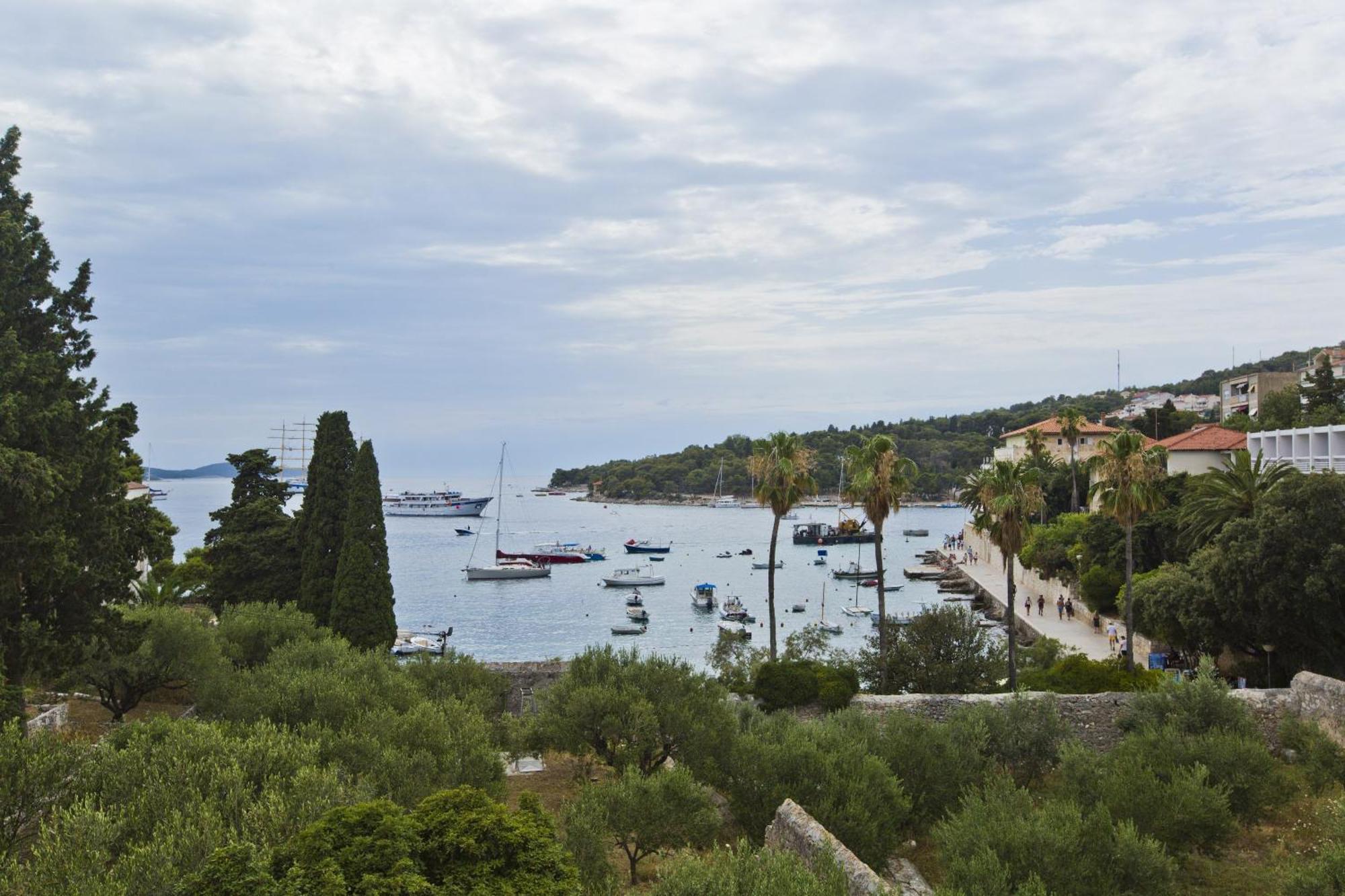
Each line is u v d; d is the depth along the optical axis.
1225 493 50.97
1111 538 70.38
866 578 133.62
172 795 16.22
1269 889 20.55
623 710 27.33
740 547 198.62
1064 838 18.53
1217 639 43.78
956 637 43.75
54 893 12.96
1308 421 75.12
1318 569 36.50
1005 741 29.42
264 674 31.19
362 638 50.38
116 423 32.97
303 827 14.80
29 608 29.39
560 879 13.91
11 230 28.91
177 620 34.84
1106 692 32.84
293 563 56.00
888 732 28.34
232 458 62.44
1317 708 30.19
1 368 27.59
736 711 32.84
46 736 18.59
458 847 13.82
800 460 50.50
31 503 26.02
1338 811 20.08
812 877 14.73
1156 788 22.75
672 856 21.02
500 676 39.19
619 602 122.75
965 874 17.92
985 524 45.62
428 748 22.33
